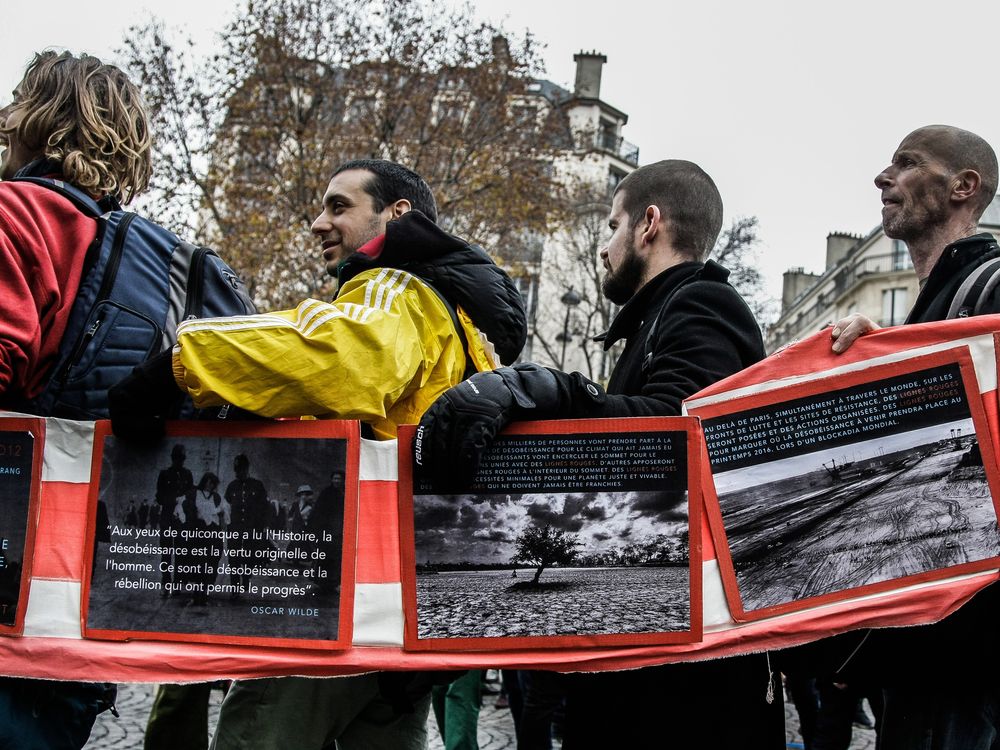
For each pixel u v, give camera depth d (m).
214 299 2.45
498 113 20.42
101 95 2.45
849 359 2.25
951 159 2.92
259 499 2.13
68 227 2.28
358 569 2.13
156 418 2.13
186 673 2.10
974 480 2.21
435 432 2.04
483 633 2.11
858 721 7.61
